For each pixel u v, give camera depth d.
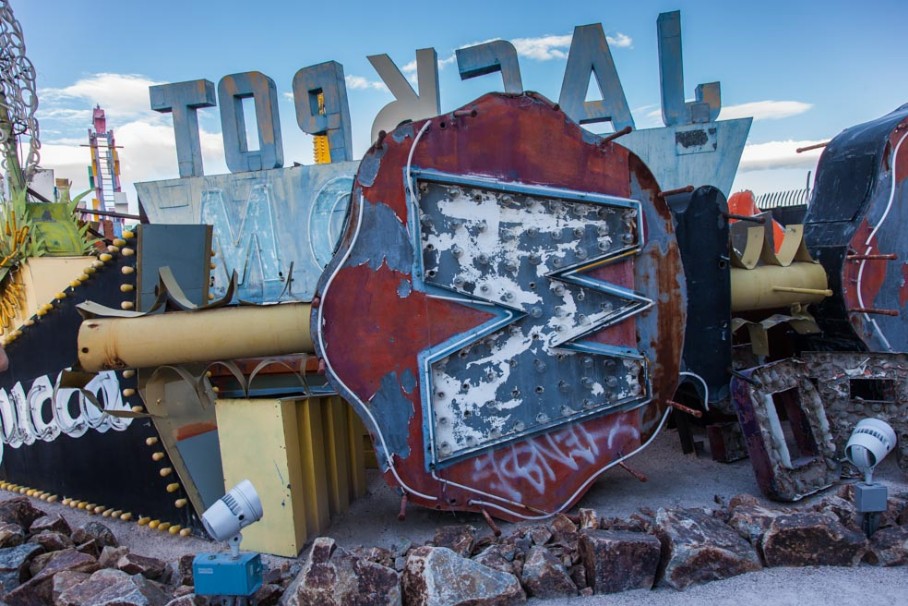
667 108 9.64
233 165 11.02
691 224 5.15
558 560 3.69
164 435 4.70
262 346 4.46
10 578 3.96
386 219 4.18
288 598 3.40
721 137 9.49
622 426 4.62
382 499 5.12
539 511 4.44
